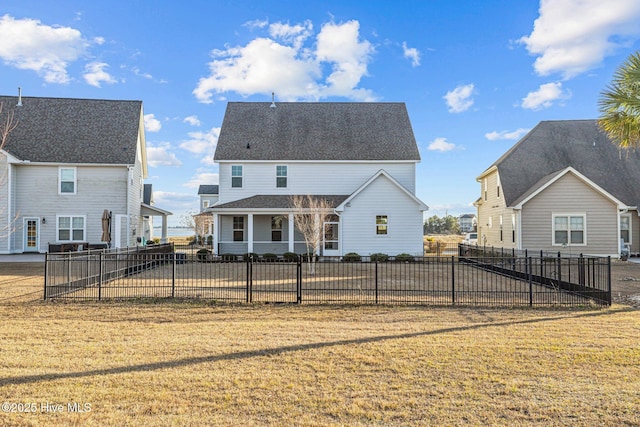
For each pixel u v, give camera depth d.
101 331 6.84
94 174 24.86
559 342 6.21
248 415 3.74
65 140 25.23
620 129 10.02
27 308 8.84
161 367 5.00
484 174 26.41
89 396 4.11
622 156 24.03
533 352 5.69
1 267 17.36
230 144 24.62
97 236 24.80
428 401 4.07
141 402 3.99
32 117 25.80
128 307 9.02
